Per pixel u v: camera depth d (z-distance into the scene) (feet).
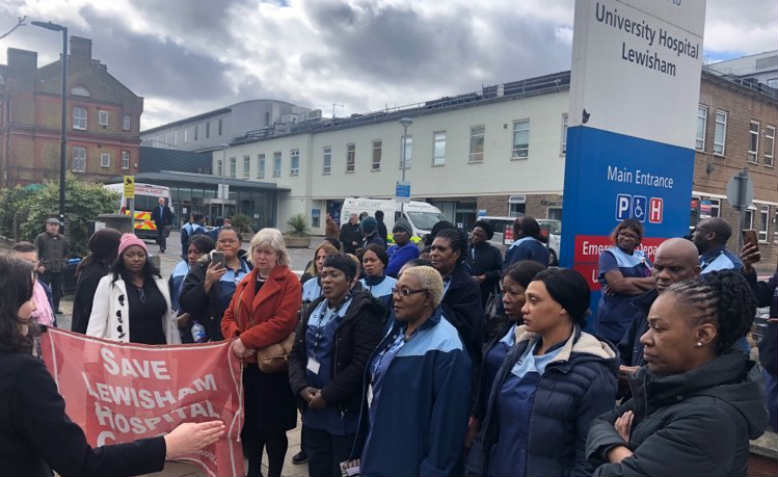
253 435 12.57
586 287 7.59
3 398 5.49
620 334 12.74
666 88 15.08
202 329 14.46
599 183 13.69
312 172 137.49
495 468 7.60
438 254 11.58
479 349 11.46
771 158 91.09
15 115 155.63
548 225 60.49
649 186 14.93
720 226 12.76
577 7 13.25
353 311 10.78
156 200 93.71
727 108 82.53
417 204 68.18
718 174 82.02
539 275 7.68
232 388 11.71
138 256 12.83
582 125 13.20
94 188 45.88
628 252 13.34
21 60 156.66
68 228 42.86
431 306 8.69
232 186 139.64
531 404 7.38
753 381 5.35
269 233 12.40
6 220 62.13
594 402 6.87
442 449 8.03
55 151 160.97
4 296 5.70
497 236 60.85
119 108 171.12
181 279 16.92
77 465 5.73
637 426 5.85
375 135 118.11
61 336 10.91
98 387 11.00
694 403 5.24
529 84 91.04
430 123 105.19
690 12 15.58
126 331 12.59
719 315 5.37
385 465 8.21
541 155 85.20
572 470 6.90
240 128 198.80
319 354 11.07
